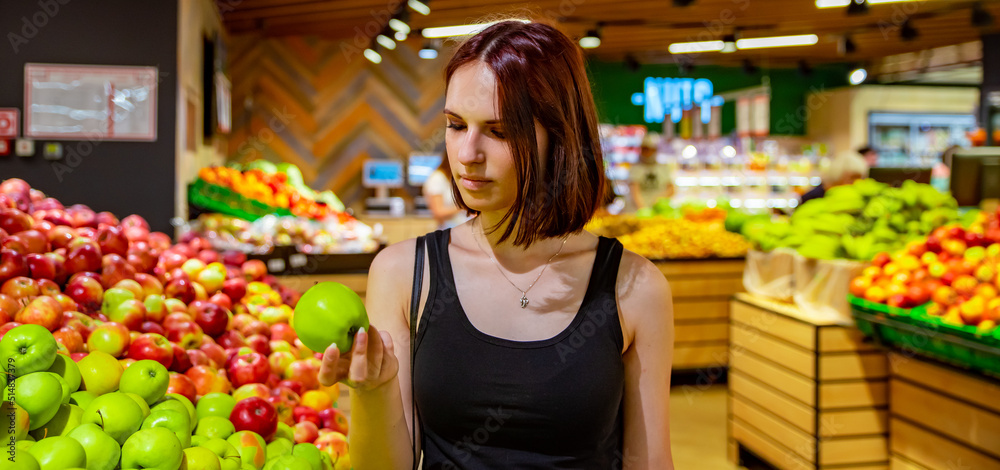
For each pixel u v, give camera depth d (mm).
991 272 2668
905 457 3133
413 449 1230
